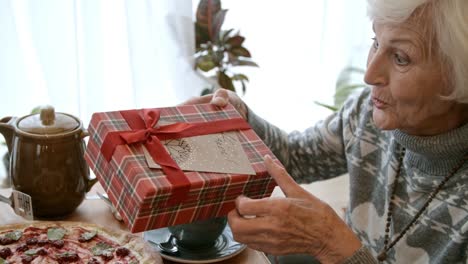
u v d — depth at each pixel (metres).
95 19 1.79
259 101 2.20
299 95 2.21
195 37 2.00
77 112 1.88
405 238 1.05
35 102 1.89
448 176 1.00
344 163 1.28
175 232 0.95
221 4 2.05
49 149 0.98
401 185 1.09
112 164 0.81
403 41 0.86
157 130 0.84
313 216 0.84
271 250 0.86
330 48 2.15
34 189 1.00
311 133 1.29
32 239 0.94
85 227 0.98
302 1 2.08
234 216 0.83
